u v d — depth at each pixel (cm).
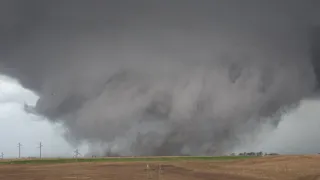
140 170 7169
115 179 5122
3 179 5528
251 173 5900
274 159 8512
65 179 5338
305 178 5044
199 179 5031
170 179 5028
